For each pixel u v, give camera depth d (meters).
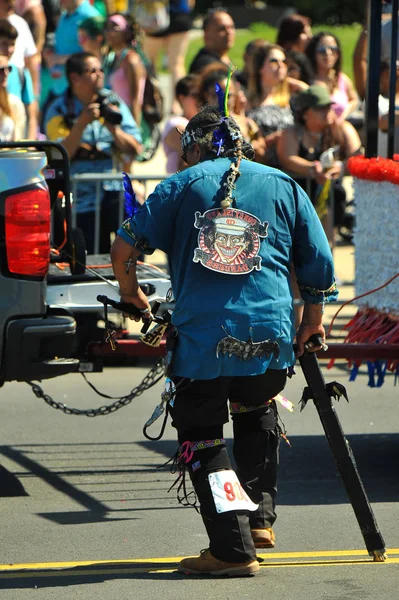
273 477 13.08
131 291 12.83
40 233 14.97
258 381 12.52
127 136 25.27
